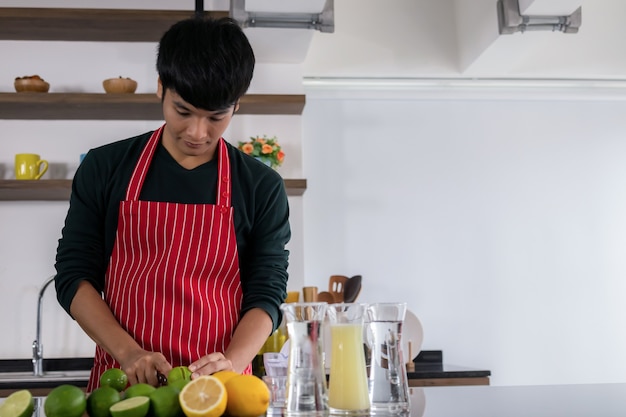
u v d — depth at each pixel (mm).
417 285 3793
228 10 3611
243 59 1413
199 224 1602
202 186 1635
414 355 3361
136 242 1588
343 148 3842
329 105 3871
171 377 1159
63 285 1518
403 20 3955
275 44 3424
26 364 3400
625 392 1538
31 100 3260
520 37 3408
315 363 1069
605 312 3906
